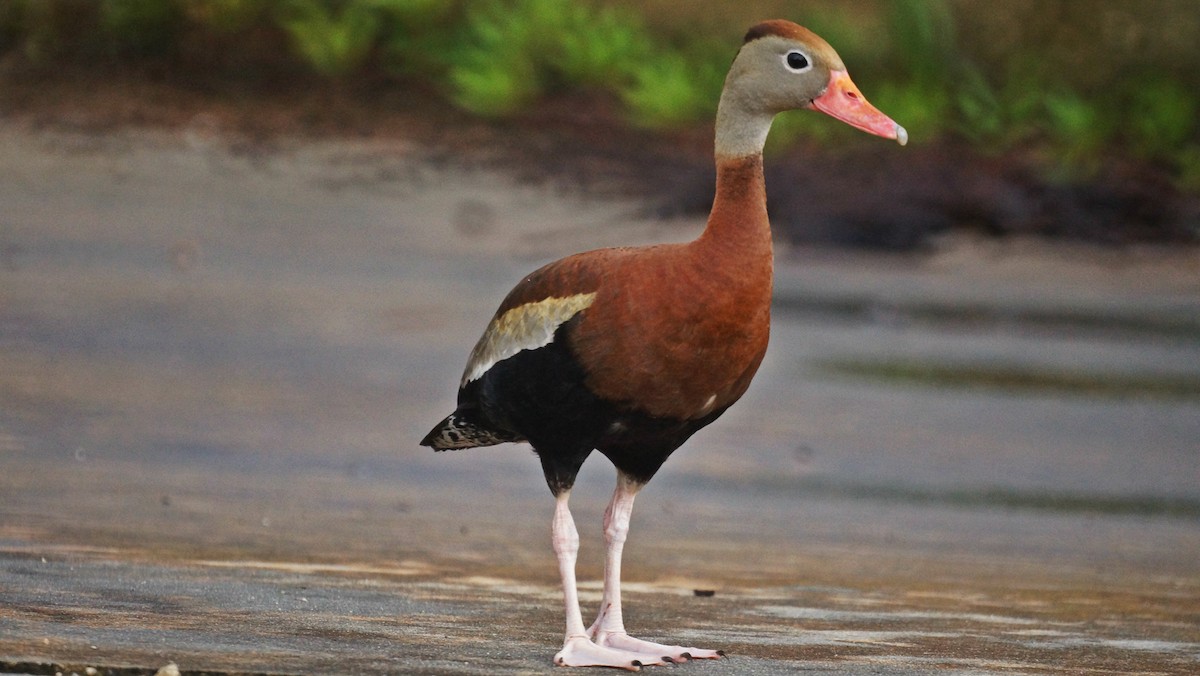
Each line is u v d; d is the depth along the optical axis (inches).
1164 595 474.9
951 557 522.6
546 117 1202.0
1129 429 729.6
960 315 920.9
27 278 847.1
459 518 539.2
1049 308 946.1
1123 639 407.2
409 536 503.8
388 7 1257.4
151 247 925.2
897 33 1291.8
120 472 559.2
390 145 1134.4
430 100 1207.6
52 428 613.0
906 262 1018.7
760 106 369.4
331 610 393.4
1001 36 1327.5
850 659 372.2
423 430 665.0
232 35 1233.4
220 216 989.2
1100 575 504.1
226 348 761.6
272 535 486.6
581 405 358.3
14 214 955.3
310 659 346.3
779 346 839.7
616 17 1323.8
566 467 367.2
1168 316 943.7
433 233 994.7
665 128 1209.4
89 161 1053.2
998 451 684.7
